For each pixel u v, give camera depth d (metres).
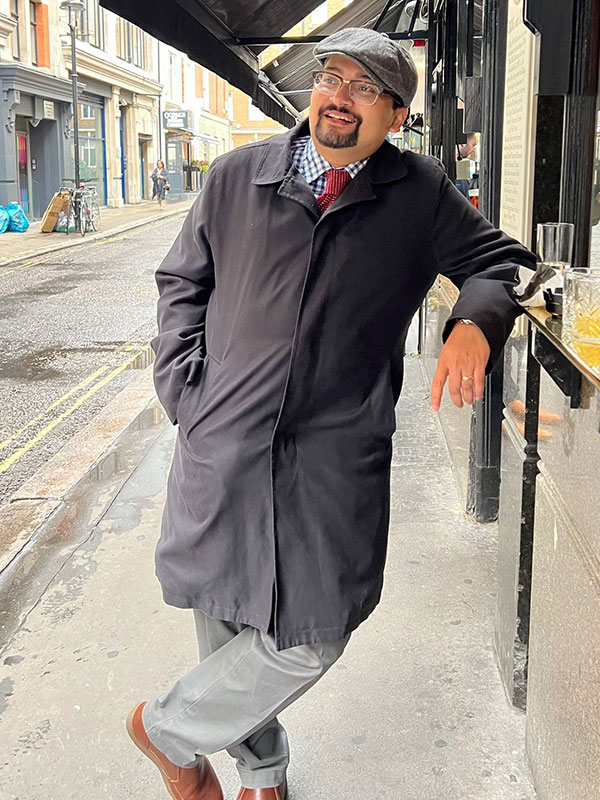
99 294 12.15
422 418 5.58
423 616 3.11
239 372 1.80
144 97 37.81
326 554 1.80
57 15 26.48
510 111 2.81
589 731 1.77
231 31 6.11
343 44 1.70
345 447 1.82
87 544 3.77
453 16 5.23
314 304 1.78
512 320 1.86
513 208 2.73
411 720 2.53
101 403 6.55
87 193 22.27
